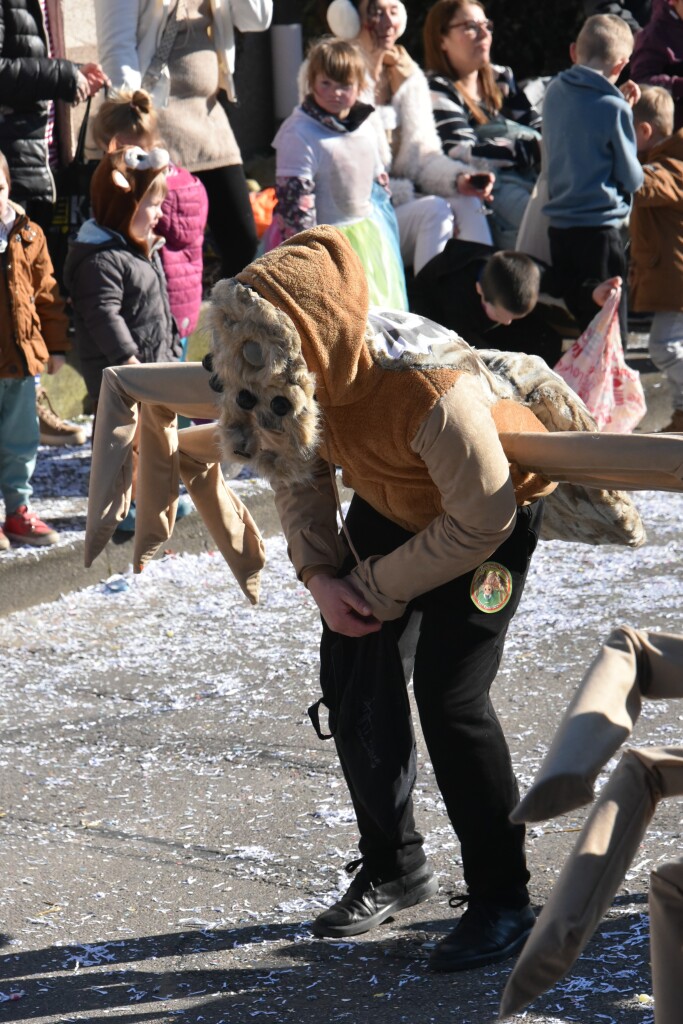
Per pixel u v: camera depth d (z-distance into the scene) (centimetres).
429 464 441
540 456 453
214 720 725
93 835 603
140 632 859
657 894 302
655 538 1031
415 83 1213
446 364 448
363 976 485
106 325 923
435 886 542
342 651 494
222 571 971
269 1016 457
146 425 531
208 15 1155
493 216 1298
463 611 478
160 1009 465
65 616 885
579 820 598
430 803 625
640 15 1619
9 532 927
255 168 1653
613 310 1080
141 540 552
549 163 1169
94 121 978
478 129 1288
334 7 1192
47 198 1120
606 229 1159
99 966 496
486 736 486
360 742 487
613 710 284
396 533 491
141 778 661
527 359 511
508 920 496
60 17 1301
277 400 425
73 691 770
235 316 426
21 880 563
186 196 1003
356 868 545
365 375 442
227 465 556
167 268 1005
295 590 936
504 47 1834
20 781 657
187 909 538
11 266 885
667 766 289
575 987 465
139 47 1123
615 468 437
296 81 1717
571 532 536
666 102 1237
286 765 671
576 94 1150
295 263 432
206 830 606
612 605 890
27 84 1031
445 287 1140
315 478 493
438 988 473
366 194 1088
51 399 1200
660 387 1312
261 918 530
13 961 501
